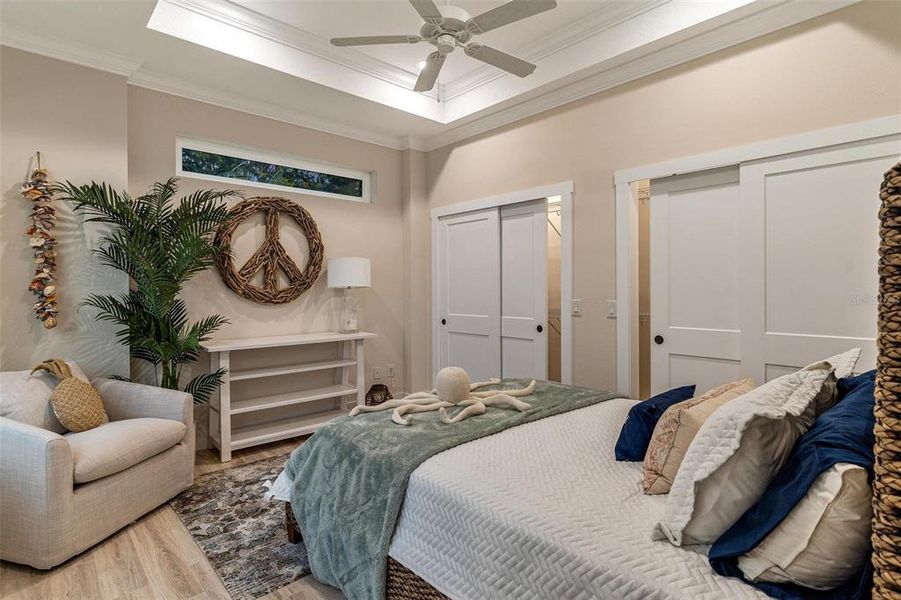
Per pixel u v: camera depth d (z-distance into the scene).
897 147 2.29
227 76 3.49
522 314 4.13
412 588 1.53
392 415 2.14
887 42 2.30
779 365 2.67
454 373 2.35
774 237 2.67
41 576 2.01
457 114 4.30
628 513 1.31
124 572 2.03
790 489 0.98
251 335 3.95
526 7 2.12
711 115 2.89
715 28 2.79
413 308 4.93
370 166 4.76
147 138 3.46
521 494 1.40
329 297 4.44
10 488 2.09
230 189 3.90
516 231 4.17
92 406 2.60
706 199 2.99
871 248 2.37
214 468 3.25
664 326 3.18
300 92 3.78
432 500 1.53
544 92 3.72
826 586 0.95
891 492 0.74
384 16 3.21
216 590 1.91
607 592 1.06
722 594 0.98
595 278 3.51
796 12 2.54
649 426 1.70
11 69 2.82
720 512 1.10
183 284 3.61
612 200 3.40
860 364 2.40
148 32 2.88
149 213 3.09
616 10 3.08
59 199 2.94
